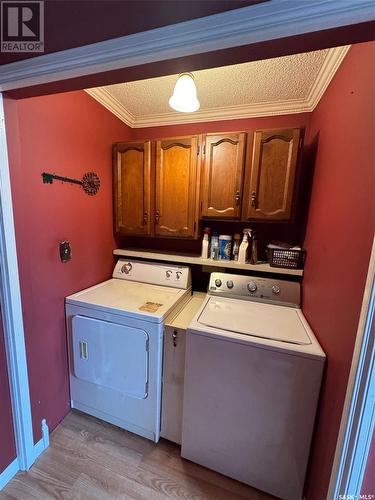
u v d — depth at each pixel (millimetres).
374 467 816
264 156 1494
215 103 1752
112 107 1795
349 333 846
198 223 1694
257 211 1546
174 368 1389
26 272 1234
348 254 896
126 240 2189
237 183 1561
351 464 809
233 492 1256
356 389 766
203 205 1657
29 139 1205
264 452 1210
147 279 1904
